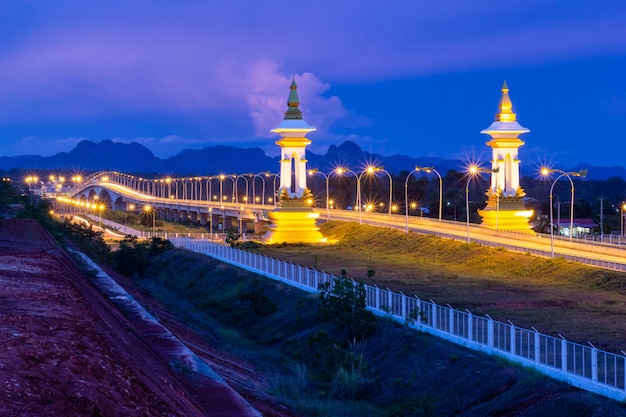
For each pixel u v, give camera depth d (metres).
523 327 39.59
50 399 11.58
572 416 26.78
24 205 111.50
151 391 16.33
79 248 86.00
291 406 32.81
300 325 50.12
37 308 19.56
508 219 102.94
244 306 60.56
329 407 33.66
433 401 32.78
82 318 19.28
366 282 60.22
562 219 158.62
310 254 87.88
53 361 13.66
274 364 43.56
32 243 51.53
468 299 50.31
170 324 43.81
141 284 84.31
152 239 110.75
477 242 82.62
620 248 73.75
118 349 18.77
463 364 34.44
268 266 68.69
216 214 175.50
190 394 23.80
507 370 32.22
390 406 34.28
